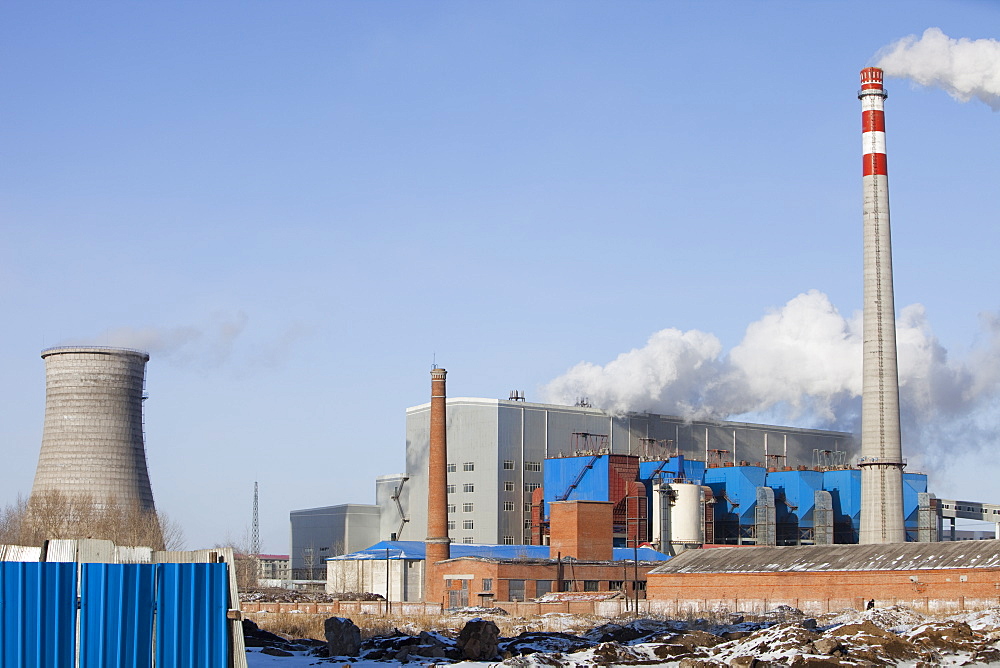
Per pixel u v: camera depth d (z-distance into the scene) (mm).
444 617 85438
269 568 195000
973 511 162500
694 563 98125
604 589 109875
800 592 87875
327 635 46219
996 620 53125
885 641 41656
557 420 143125
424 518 145500
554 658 40562
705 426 157875
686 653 43438
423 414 148375
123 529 113125
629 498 129625
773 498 135500
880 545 89562
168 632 24750
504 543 135625
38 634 23531
